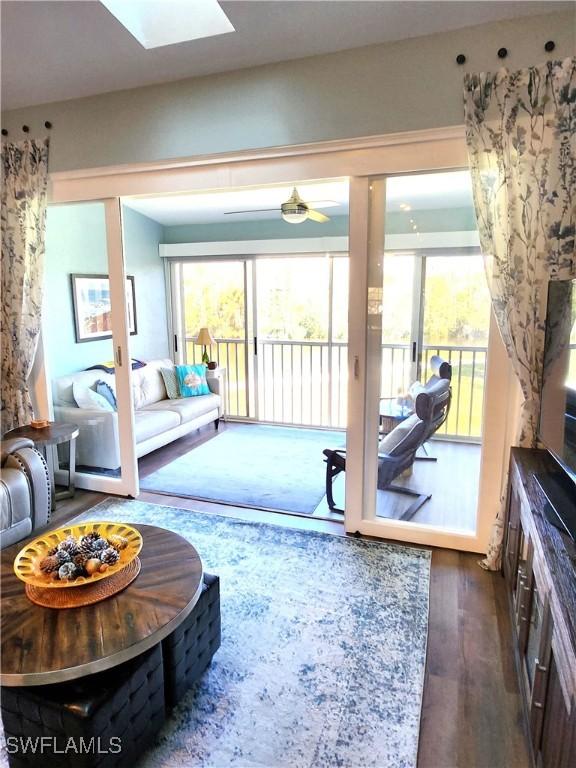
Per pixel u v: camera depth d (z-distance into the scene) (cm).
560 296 189
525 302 225
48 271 351
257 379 571
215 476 389
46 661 127
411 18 217
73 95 294
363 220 258
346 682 178
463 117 229
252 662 188
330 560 260
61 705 127
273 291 548
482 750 152
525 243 222
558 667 108
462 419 266
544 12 211
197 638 172
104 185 306
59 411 367
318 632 204
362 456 281
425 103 233
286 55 247
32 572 159
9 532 261
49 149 311
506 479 251
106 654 130
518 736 157
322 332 538
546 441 199
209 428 540
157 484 372
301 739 156
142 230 540
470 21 218
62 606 148
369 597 228
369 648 195
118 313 326
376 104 241
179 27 236
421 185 251
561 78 208
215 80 267
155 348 573
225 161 275
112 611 146
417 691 174
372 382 276
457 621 211
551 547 140
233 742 155
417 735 157
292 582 240
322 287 528
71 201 317
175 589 157
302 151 259
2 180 318
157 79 274
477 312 254
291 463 421
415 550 270
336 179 262
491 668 185
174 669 161
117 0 221
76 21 225
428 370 270
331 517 312
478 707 168
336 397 543
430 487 278
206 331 546
